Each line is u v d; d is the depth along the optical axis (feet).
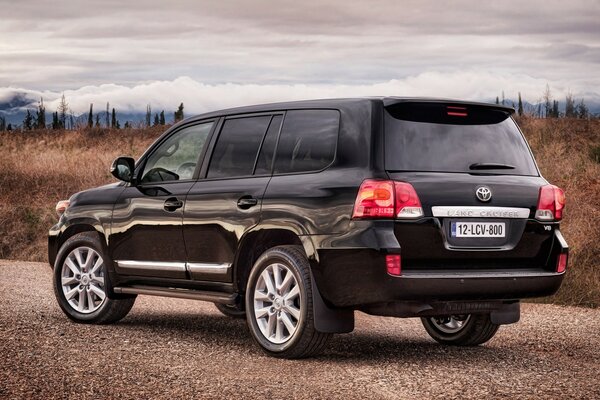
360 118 21.94
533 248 22.58
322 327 21.75
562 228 44.73
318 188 21.97
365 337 27.32
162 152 27.68
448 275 20.92
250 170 24.38
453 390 19.15
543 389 19.33
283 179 23.16
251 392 18.79
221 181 25.03
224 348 24.47
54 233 30.27
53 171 73.46
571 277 37.63
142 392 18.69
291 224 22.31
